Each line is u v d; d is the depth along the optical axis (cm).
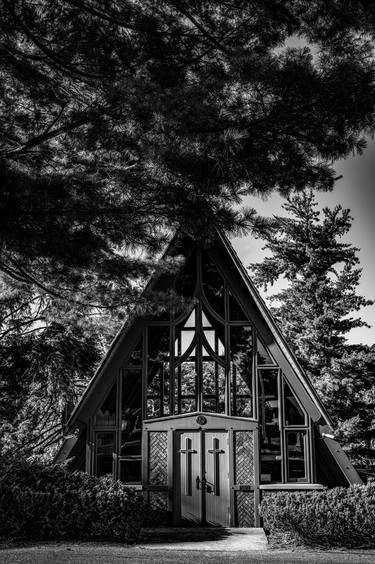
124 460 1430
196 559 936
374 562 954
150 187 881
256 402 1426
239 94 750
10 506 1133
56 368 1836
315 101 734
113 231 914
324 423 1390
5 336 1870
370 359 2375
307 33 770
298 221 2647
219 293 1556
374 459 2258
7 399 1878
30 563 866
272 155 795
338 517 1185
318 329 2489
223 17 786
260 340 1453
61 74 852
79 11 791
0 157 774
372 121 743
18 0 770
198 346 1473
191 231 975
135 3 802
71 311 1295
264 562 923
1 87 842
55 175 777
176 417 1436
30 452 1820
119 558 920
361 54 751
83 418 1409
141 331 1454
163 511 1390
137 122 758
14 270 1034
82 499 1150
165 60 811
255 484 1388
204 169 789
